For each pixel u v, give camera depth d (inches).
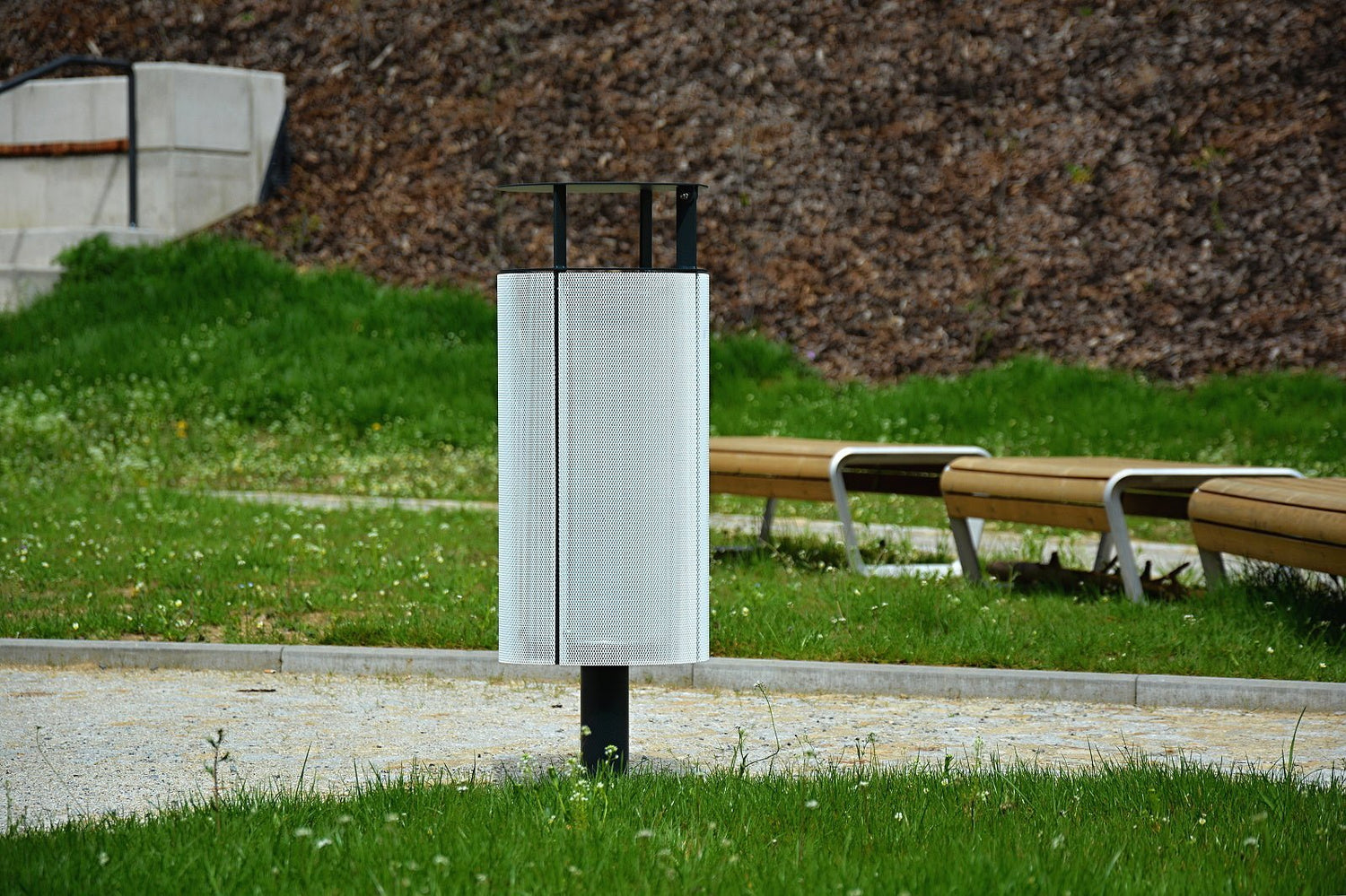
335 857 293.9
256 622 587.5
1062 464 661.9
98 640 552.4
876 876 286.0
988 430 1179.9
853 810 333.1
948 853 300.4
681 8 1641.2
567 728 456.8
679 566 364.2
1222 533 590.6
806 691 514.9
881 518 925.2
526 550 362.6
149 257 1412.4
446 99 1595.7
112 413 1175.6
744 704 496.1
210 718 464.4
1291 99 1440.7
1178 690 493.7
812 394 1257.4
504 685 520.4
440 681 525.3
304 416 1194.6
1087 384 1234.6
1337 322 1269.7
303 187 1535.4
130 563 695.1
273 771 400.8
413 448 1155.9
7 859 291.0
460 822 316.8
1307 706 487.2
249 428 1181.7
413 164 1541.6
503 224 1472.7
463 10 1675.7
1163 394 1223.5
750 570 716.7
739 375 1286.9
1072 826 322.0
